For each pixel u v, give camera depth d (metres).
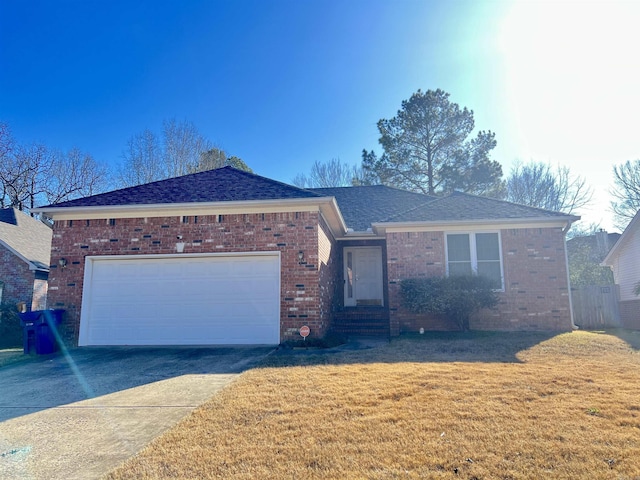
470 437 3.97
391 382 6.04
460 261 12.59
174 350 9.84
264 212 10.80
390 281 12.56
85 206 11.05
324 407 4.98
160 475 3.40
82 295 10.94
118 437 4.34
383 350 9.06
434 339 10.50
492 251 12.55
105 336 10.78
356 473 3.32
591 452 3.59
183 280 10.85
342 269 15.38
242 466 3.52
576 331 11.68
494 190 27.95
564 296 12.10
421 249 12.65
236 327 10.51
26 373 7.91
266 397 5.45
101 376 7.34
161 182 12.64
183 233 10.94
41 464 3.72
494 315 12.20
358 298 15.52
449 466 3.40
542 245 12.38
